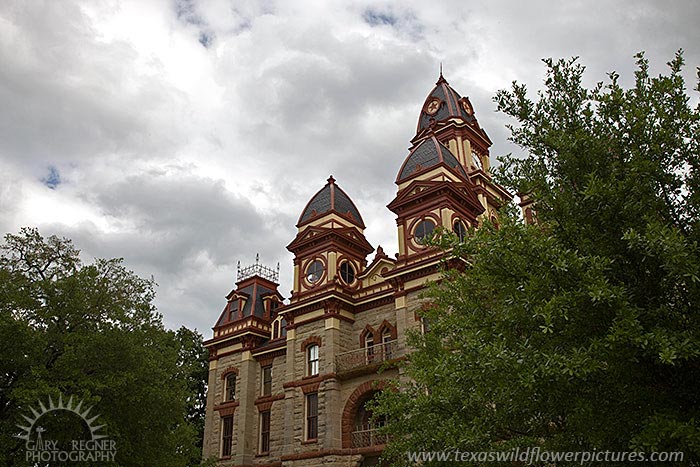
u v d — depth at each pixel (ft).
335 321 118.11
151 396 88.38
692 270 31.37
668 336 31.71
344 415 110.63
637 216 37.27
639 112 39.96
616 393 35.22
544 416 44.24
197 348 185.37
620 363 33.91
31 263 93.86
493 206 144.46
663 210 37.60
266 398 137.28
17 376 80.94
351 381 112.78
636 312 32.50
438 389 54.49
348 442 108.17
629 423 34.17
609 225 37.65
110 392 83.66
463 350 45.98
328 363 114.83
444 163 115.96
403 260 110.63
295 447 113.91
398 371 104.47
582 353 33.01
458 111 157.38
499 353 36.78
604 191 36.78
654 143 39.42
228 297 158.81
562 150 41.88
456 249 46.73
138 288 99.04
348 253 129.39
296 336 123.85
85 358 83.05
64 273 94.48
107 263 98.32
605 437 35.04
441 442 52.34
